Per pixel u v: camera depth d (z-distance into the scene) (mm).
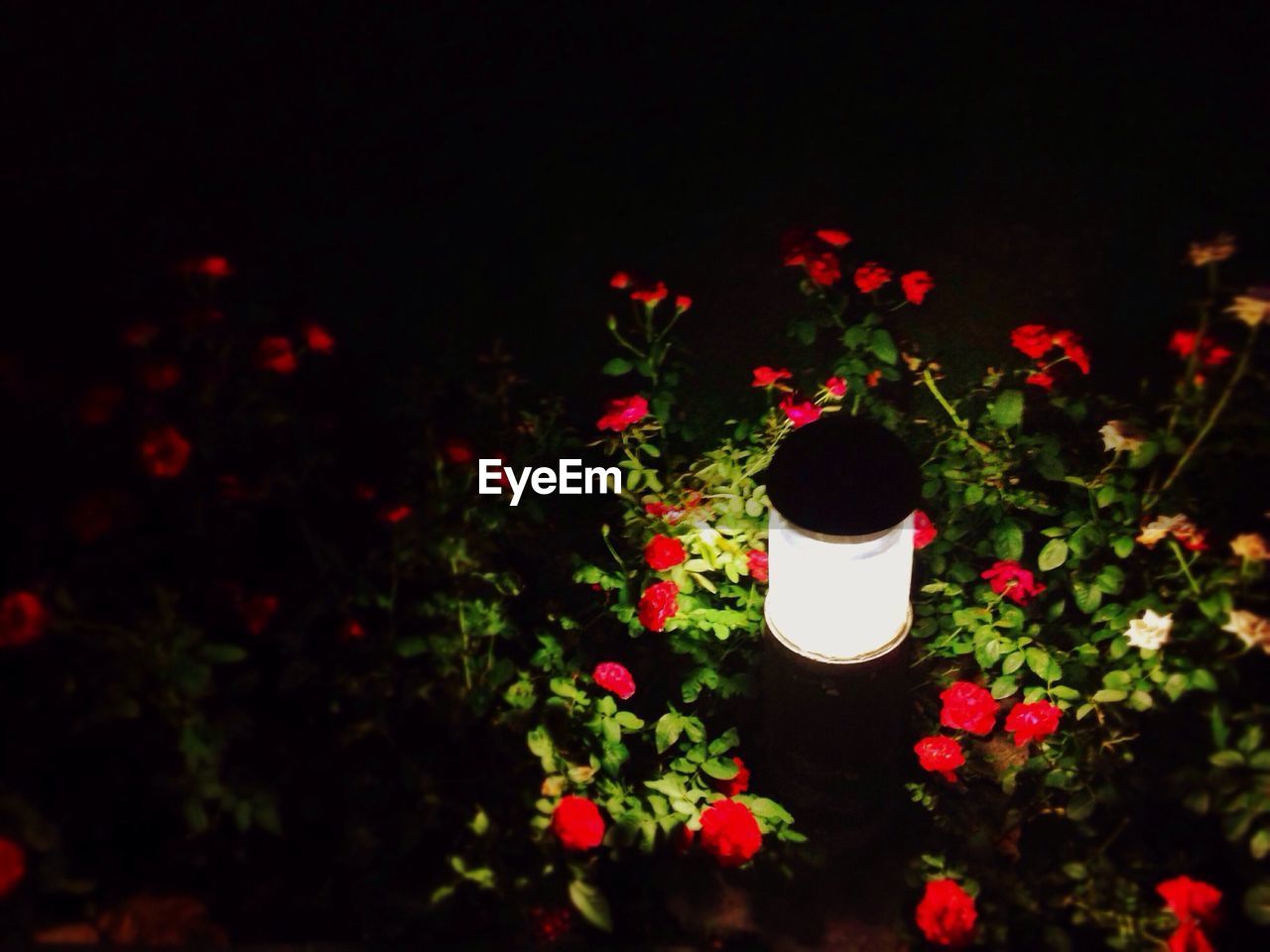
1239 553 2793
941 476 3328
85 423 2701
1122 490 3088
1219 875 2777
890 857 3021
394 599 2971
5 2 4055
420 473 3266
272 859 2715
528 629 3340
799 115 4000
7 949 2365
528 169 3984
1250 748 2621
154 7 4098
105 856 2594
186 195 3904
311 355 3635
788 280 3758
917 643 3316
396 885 2674
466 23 4184
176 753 2656
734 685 3189
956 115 3945
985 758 3178
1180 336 2945
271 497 3129
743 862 2652
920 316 3662
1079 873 2725
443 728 2924
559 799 2766
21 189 3859
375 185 3961
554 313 3814
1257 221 3676
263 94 4086
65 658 2572
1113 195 3750
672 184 3926
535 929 2598
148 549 2840
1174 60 3955
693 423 3662
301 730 2859
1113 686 2988
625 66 4129
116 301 3598
